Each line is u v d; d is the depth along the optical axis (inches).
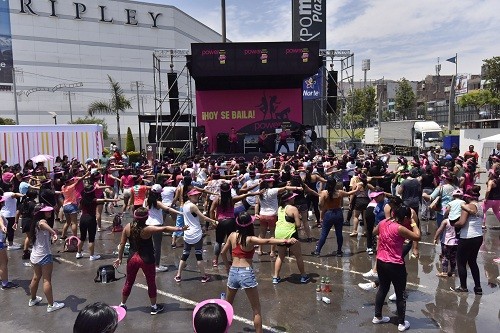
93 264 363.6
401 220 225.8
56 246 424.2
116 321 92.2
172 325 241.0
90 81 2390.5
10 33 2171.5
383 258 229.5
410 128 1745.8
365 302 268.7
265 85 984.3
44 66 2268.7
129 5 2468.0
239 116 1002.7
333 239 434.3
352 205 444.8
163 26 2568.9
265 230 369.1
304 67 840.3
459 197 286.2
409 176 405.7
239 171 559.5
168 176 469.1
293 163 566.6
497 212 454.3
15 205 425.1
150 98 2559.1
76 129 855.1
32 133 824.9
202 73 834.2
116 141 2277.3
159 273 334.3
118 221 486.6
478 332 225.6
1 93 2169.0
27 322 249.3
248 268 217.0
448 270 315.6
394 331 227.9
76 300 282.8
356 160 644.7
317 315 249.6
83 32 2354.8
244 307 262.8
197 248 309.7
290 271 332.8
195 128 963.3
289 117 1004.6
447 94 3981.3
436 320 240.4
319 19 1205.1
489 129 1344.7
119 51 2458.2
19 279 328.2
